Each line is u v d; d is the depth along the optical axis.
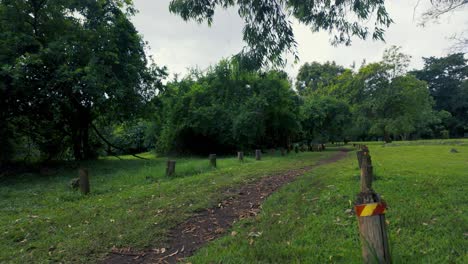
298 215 4.59
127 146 27.42
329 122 33.22
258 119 20.42
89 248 3.79
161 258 3.48
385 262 2.43
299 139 33.06
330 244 3.41
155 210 5.39
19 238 4.32
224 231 4.26
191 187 7.45
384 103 34.69
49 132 14.84
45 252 3.76
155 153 24.77
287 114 23.30
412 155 14.98
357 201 2.59
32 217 5.32
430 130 46.12
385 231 2.48
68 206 6.14
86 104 14.99
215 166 11.85
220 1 5.92
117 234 4.23
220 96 21.61
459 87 49.81
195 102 21.34
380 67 35.16
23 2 12.01
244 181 7.98
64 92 12.38
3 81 10.33
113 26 14.36
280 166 11.78
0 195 7.46
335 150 26.58
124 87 14.11
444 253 3.05
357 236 3.58
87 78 11.36
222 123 20.59
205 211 5.31
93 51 13.02
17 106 12.34
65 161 15.72
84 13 13.59
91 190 7.75
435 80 52.38
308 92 48.59
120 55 14.61
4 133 12.73
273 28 5.89
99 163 15.12
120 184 8.66
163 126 22.81
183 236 4.16
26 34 11.60
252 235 3.89
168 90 18.92
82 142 17.48
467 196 5.13
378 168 8.93
